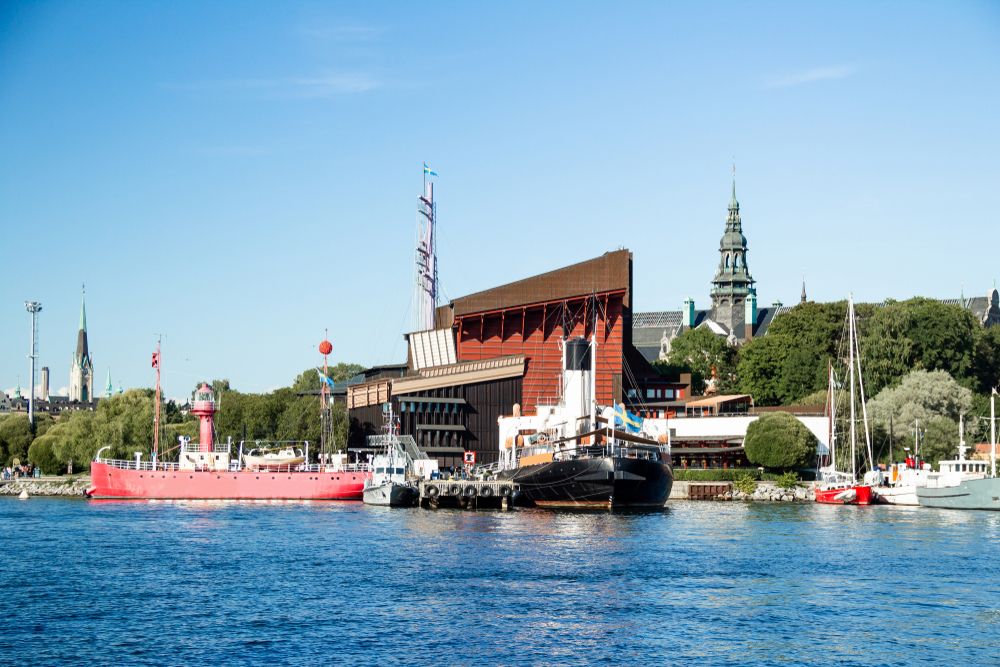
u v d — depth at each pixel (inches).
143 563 3895.2
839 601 3193.9
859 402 7810.0
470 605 3127.5
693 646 2701.8
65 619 2965.1
